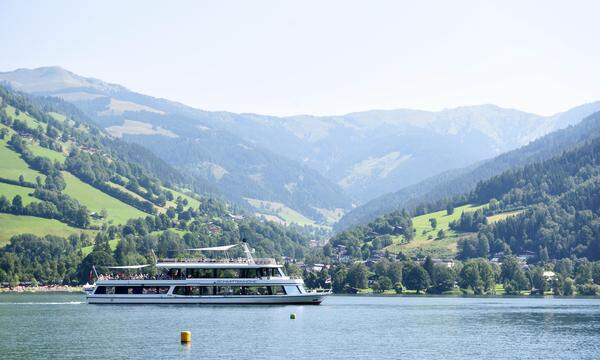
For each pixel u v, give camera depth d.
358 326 165.00
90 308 199.50
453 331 157.62
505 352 128.25
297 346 131.88
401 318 187.88
